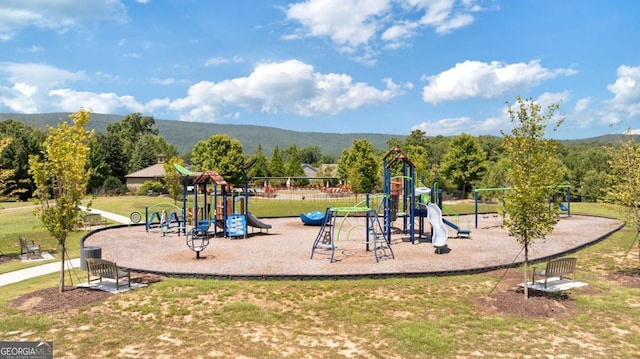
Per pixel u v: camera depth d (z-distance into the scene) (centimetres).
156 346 745
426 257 1561
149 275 1258
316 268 1358
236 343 761
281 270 1326
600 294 1070
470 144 5394
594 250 1703
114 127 13025
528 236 1024
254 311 929
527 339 786
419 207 2152
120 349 731
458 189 5631
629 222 1262
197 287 1110
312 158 19475
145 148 8381
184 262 1460
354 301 1002
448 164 5472
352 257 1562
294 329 830
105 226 2512
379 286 1133
